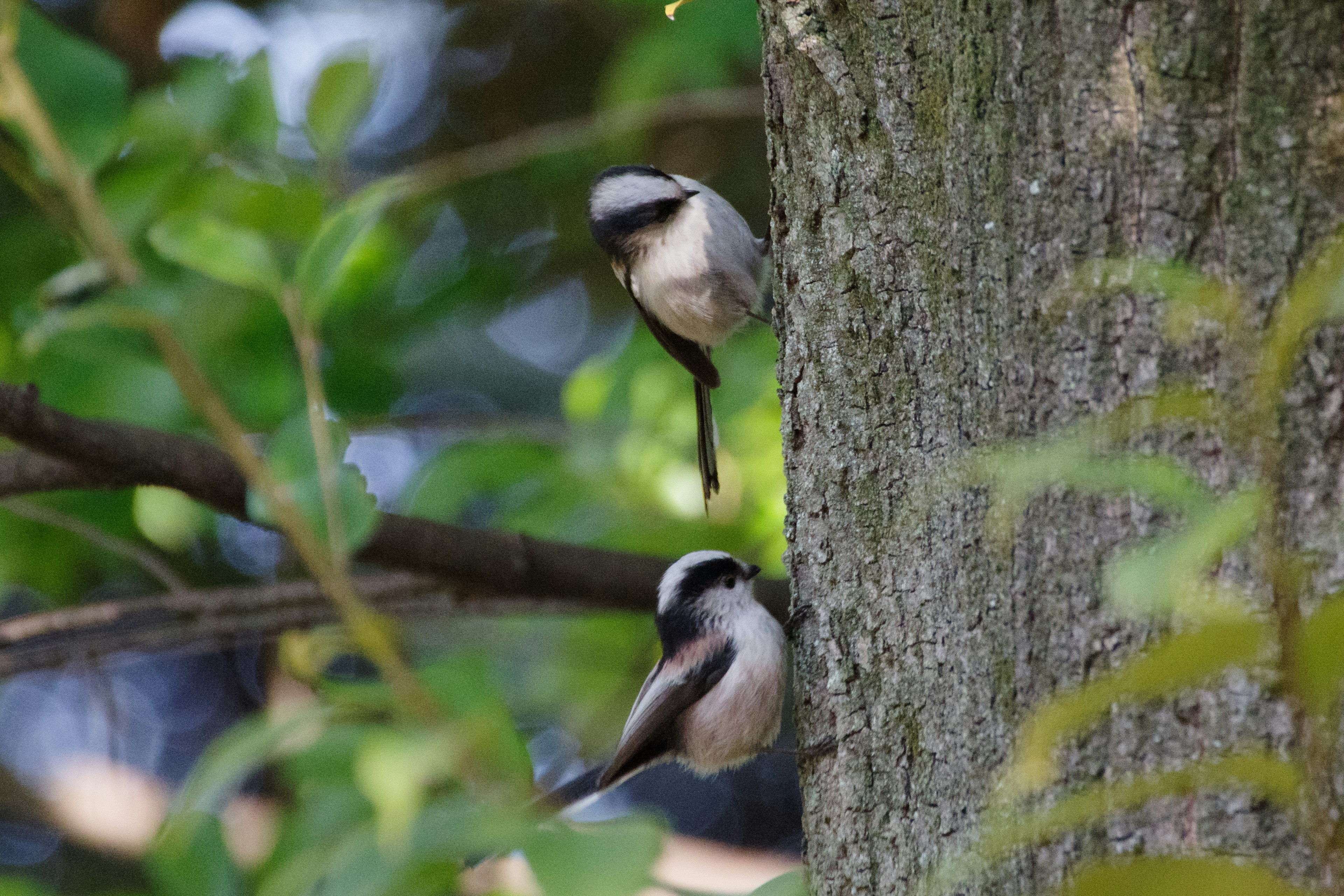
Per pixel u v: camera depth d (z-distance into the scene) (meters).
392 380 11.90
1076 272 4.37
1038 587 4.48
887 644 5.30
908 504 5.09
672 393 10.66
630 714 8.48
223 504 7.56
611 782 8.30
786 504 6.04
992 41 4.87
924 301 5.24
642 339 11.18
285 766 5.18
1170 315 3.19
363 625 4.57
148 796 10.78
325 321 10.34
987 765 4.64
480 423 10.95
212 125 8.66
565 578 8.67
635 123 10.45
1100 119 4.46
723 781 16.38
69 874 13.73
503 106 15.09
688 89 11.19
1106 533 4.29
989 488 4.78
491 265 13.76
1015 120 4.74
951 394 5.04
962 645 4.83
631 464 10.29
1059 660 4.36
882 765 5.26
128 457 7.30
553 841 3.39
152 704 16.75
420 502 10.35
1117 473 2.56
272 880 4.36
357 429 10.59
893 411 5.38
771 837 16.02
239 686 17.02
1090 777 4.11
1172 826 3.94
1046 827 2.78
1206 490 3.87
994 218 4.81
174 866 4.46
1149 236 4.30
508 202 14.69
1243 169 4.19
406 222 13.33
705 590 8.32
